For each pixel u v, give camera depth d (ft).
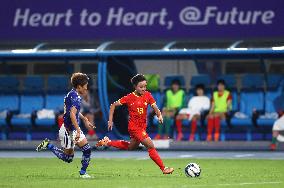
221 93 226.38
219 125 225.97
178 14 235.61
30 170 146.30
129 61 243.19
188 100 237.66
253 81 233.35
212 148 225.15
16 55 225.35
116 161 173.37
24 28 242.58
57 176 131.44
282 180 122.62
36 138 240.94
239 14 232.73
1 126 242.58
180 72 250.98
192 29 234.99
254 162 168.76
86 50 223.71
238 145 225.35
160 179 124.06
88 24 239.71
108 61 241.14
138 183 116.37
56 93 242.99
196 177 127.85
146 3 236.84
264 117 225.76
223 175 132.46
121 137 230.48
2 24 243.40
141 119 127.54
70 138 124.47
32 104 244.01
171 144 226.38
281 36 230.68
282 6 230.68
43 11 241.55
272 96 231.91
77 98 121.60
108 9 238.68
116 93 242.99
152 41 237.04
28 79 244.83
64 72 258.57
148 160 176.86
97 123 240.12
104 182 118.21
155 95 238.48
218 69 247.70
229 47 227.81
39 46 230.68
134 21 237.66
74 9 240.32
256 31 232.12
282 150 222.28
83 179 124.47
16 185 113.80
